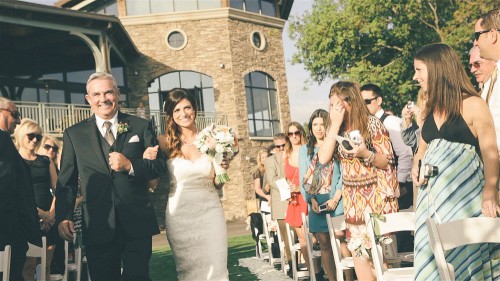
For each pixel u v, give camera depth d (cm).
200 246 464
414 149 650
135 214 417
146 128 445
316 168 535
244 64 2625
